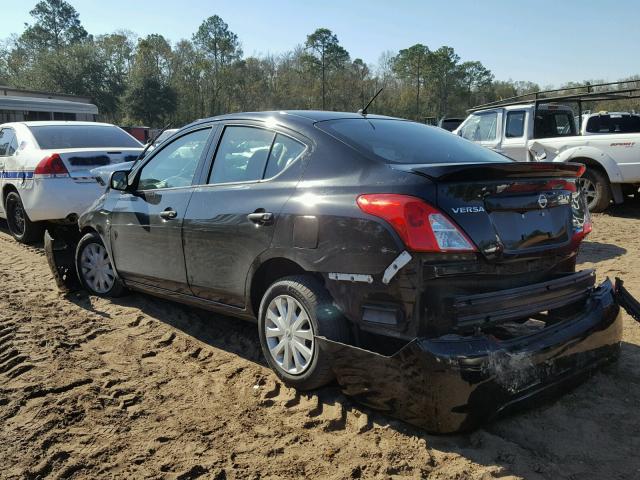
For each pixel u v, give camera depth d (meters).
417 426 2.86
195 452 2.93
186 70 75.00
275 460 2.85
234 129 4.12
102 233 5.17
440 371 2.70
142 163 4.86
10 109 16.80
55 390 3.57
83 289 5.72
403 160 3.33
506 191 3.03
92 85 63.19
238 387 3.63
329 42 77.88
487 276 2.94
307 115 3.82
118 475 2.74
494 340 2.84
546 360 2.94
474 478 2.64
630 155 9.05
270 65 81.31
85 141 8.09
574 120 11.14
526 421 3.13
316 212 3.24
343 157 3.34
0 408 3.36
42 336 4.47
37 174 7.29
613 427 3.07
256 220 3.58
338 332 3.22
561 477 2.65
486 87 89.94
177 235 4.23
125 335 4.54
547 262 3.27
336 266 3.13
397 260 2.85
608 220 9.33
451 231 2.81
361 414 3.24
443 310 2.81
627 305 3.52
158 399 3.49
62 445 2.99
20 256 7.41
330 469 2.76
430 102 86.19
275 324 3.59
